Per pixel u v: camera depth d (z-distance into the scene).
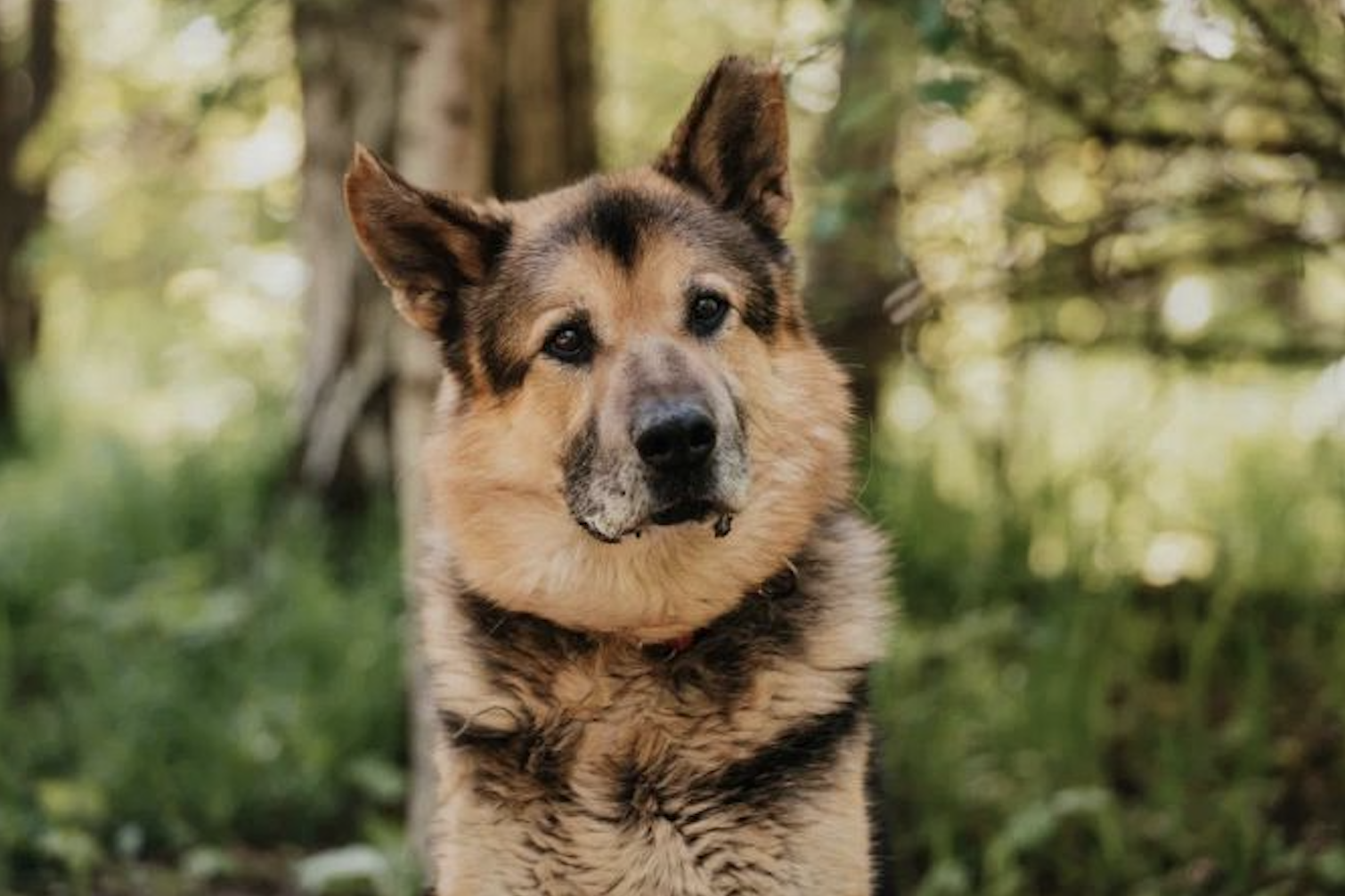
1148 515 7.48
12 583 7.81
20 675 7.05
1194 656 5.92
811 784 3.52
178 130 9.07
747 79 3.92
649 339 3.60
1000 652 6.54
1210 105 5.07
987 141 5.41
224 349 11.19
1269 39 4.60
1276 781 5.40
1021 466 7.62
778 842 3.49
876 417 7.45
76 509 8.89
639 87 8.47
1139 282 5.71
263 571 7.48
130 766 5.93
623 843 3.52
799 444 3.76
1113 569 6.78
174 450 9.76
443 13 5.16
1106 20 5.03
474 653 3.71
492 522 3.75
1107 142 5.11
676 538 3.60
